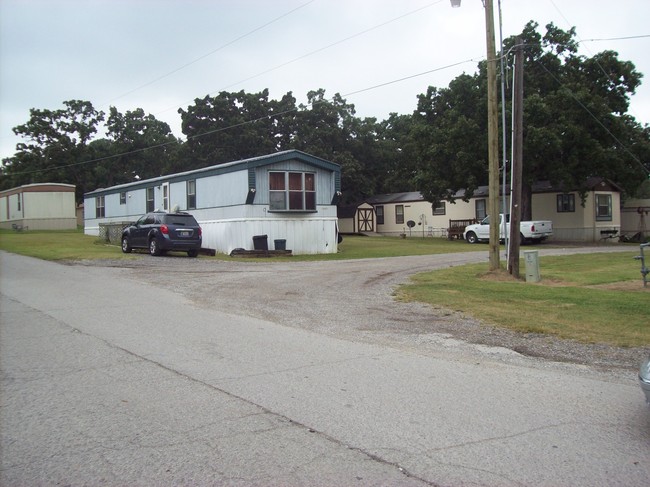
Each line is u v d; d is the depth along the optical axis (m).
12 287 13.27
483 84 35.62
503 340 8.37
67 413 5.11
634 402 5.58
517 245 15.49
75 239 30.81
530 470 4.03
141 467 4.03
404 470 4.02
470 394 5.77
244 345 7.83
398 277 15.98
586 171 33.72
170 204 29.17
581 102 32.62
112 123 60.75
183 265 18.95
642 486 3.79
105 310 10.42
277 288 13.62
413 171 54.16
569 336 8.51
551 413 5.22
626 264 19.62
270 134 55.84
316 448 4.38
